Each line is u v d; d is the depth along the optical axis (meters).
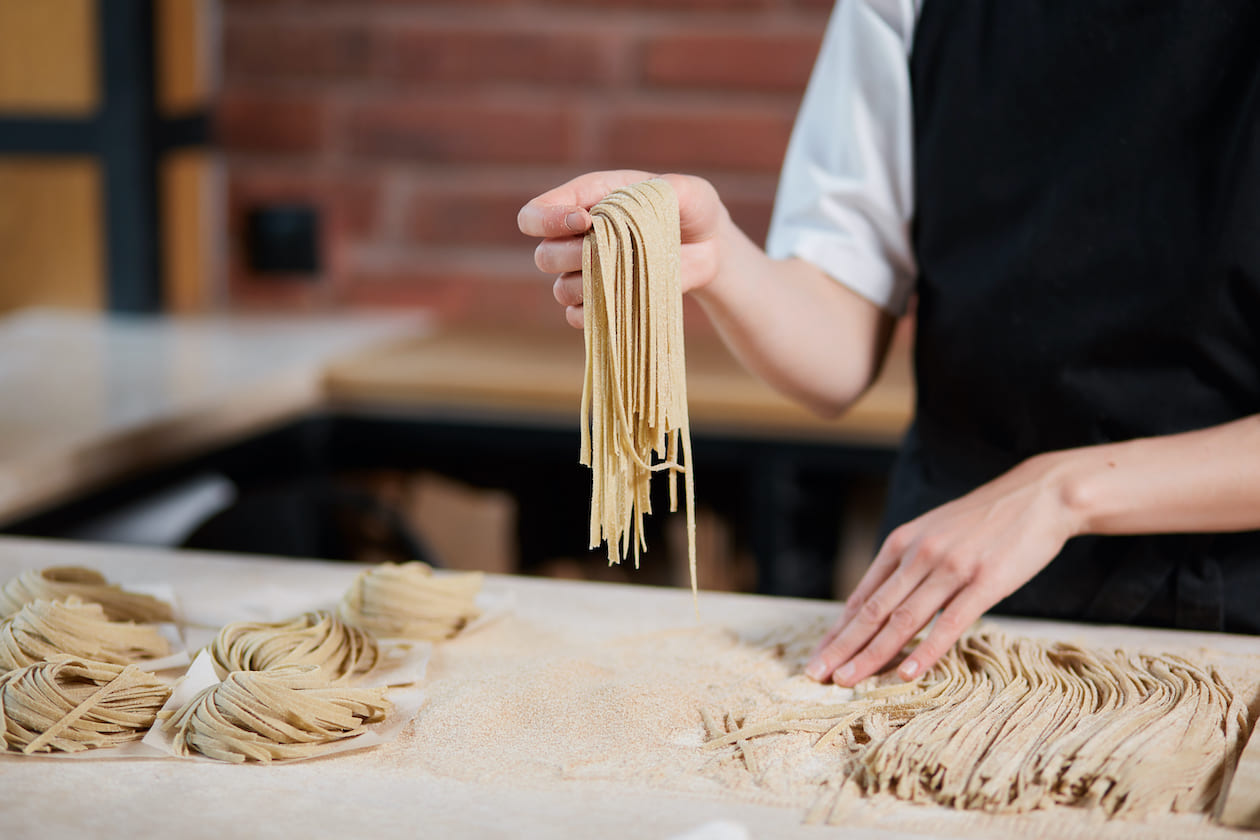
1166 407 1.25
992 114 1.30
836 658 1.08
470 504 2.55
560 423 2.22
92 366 2.24
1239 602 1.22
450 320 2.71
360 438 2.30
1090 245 1.25
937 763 0.89
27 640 1.04
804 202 1.38
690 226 1.10
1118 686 1.02
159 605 1.18
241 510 1.90
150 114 2.53
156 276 2.64
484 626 1.20
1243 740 0.93
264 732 0.94
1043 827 0.84
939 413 1.38
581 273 1.03
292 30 2.67
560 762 0.94
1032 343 1.29
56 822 0.84
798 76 2.52
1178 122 1.22
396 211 2.70
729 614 1.23
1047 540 1.09
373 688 0.99
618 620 1.22
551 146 2.63
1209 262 1.21
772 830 0.84
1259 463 1.10
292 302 2.77
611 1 2.55
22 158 2.54
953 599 1.09
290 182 2.73
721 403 2.13
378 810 0.86
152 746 0.95
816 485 2.26
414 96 2.66
